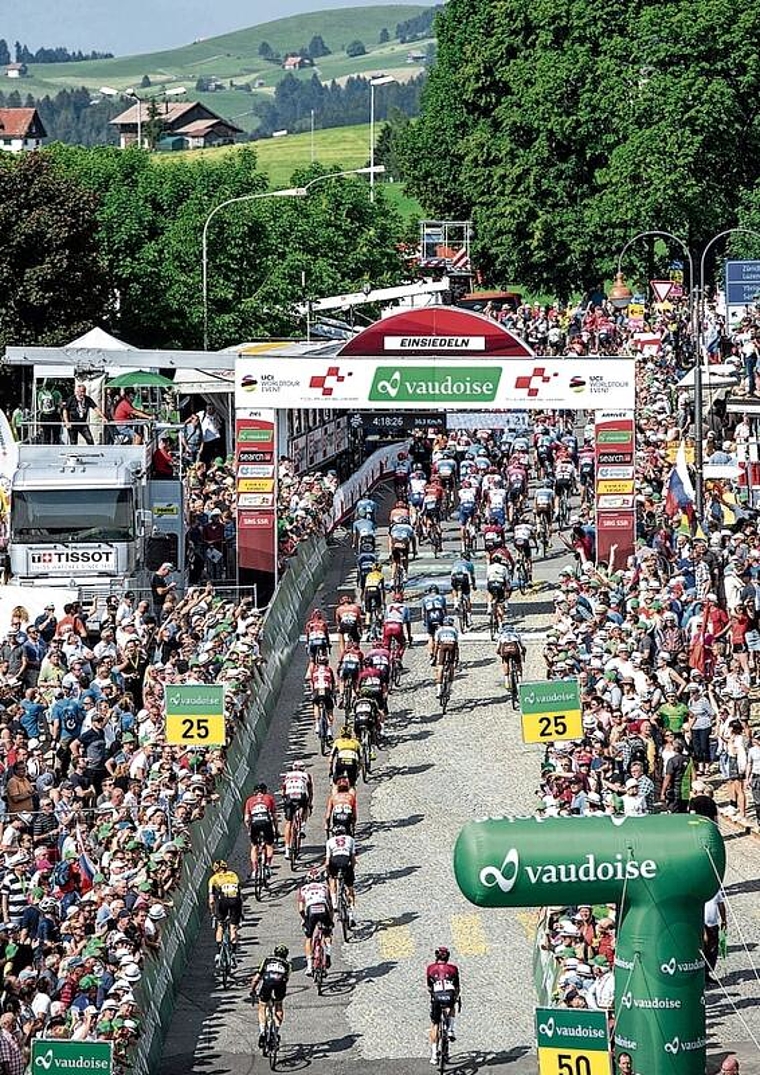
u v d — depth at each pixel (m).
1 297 153.50
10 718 77.94
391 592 105.00
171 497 103.00
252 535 105.06
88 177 169.88
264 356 105.12
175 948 65.31
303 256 171.75
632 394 105.00
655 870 51.84
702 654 84.81
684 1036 53.06
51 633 90.94
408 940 68.69
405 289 168.00
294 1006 64.12
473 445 124.38
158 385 118.25
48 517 98.00
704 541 98.00
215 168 171.62
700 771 78.94
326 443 130.75
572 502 124.62
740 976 64.31
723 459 114.25
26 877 65.31
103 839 69.12
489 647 99.00
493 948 67.94
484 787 81.69
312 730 88.75
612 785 71.69
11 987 59.16
